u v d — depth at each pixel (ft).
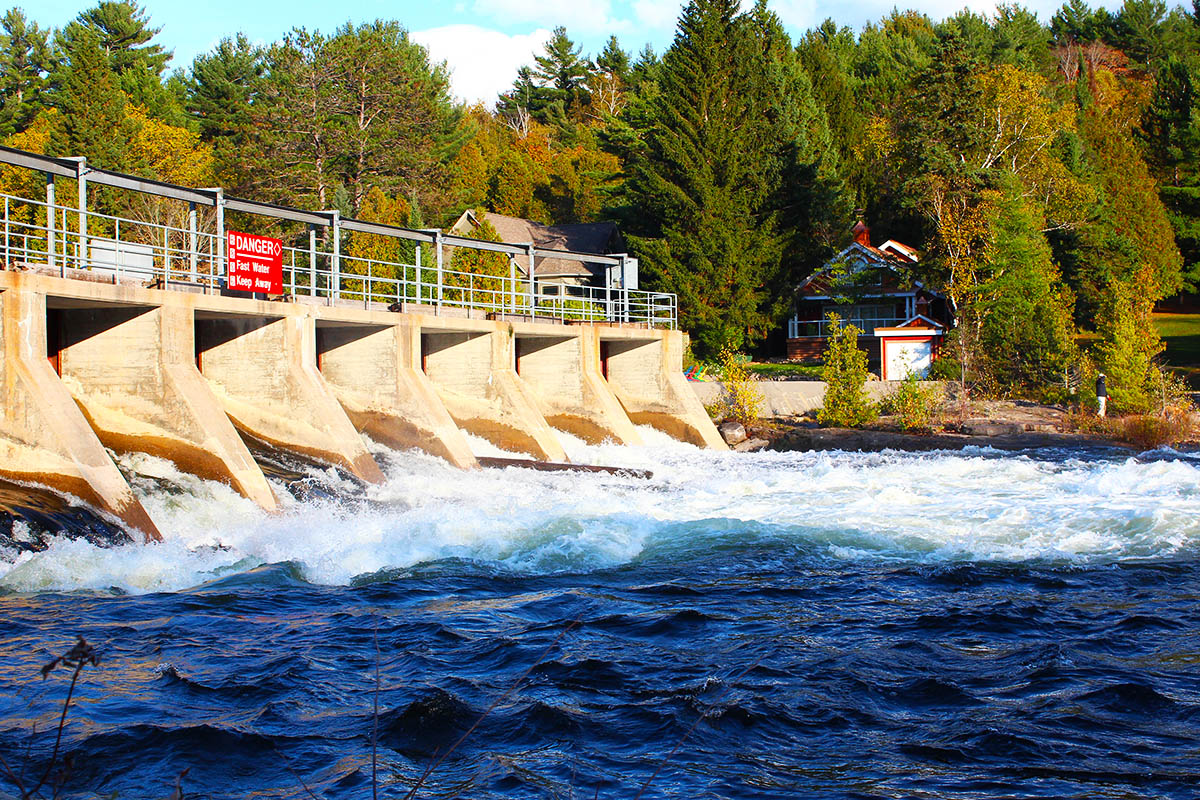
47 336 81.51
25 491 65.77
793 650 47.93
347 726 38.52
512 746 36.91
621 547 70.23
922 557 66.85
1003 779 34.22
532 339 133.59
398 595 58.34
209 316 90.53
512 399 115.03
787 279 212.43
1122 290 145.07
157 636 49.19
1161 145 284.61
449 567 65.00
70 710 39.14
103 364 80.79
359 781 33.86
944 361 172.24
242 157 238.89
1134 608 54.60
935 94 212.43
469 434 116.78
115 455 78.43
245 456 78.74
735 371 150.30
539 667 45.42
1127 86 364.79
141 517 67.62
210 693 41.68
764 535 73.31
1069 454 121.08
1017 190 205.98
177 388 78.64
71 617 51.83
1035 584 59.67
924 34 358.43
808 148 227.20
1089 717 39.70
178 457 78.23
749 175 206.59
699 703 40.93
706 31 205.05
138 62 302.45
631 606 56.08
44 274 72.79
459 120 341.00
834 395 144.15
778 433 140.87
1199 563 64.08
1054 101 295.28
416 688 42.63
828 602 56.54
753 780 34.04
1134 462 103.60
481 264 191.93
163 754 35.53
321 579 61.98
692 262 202.28
